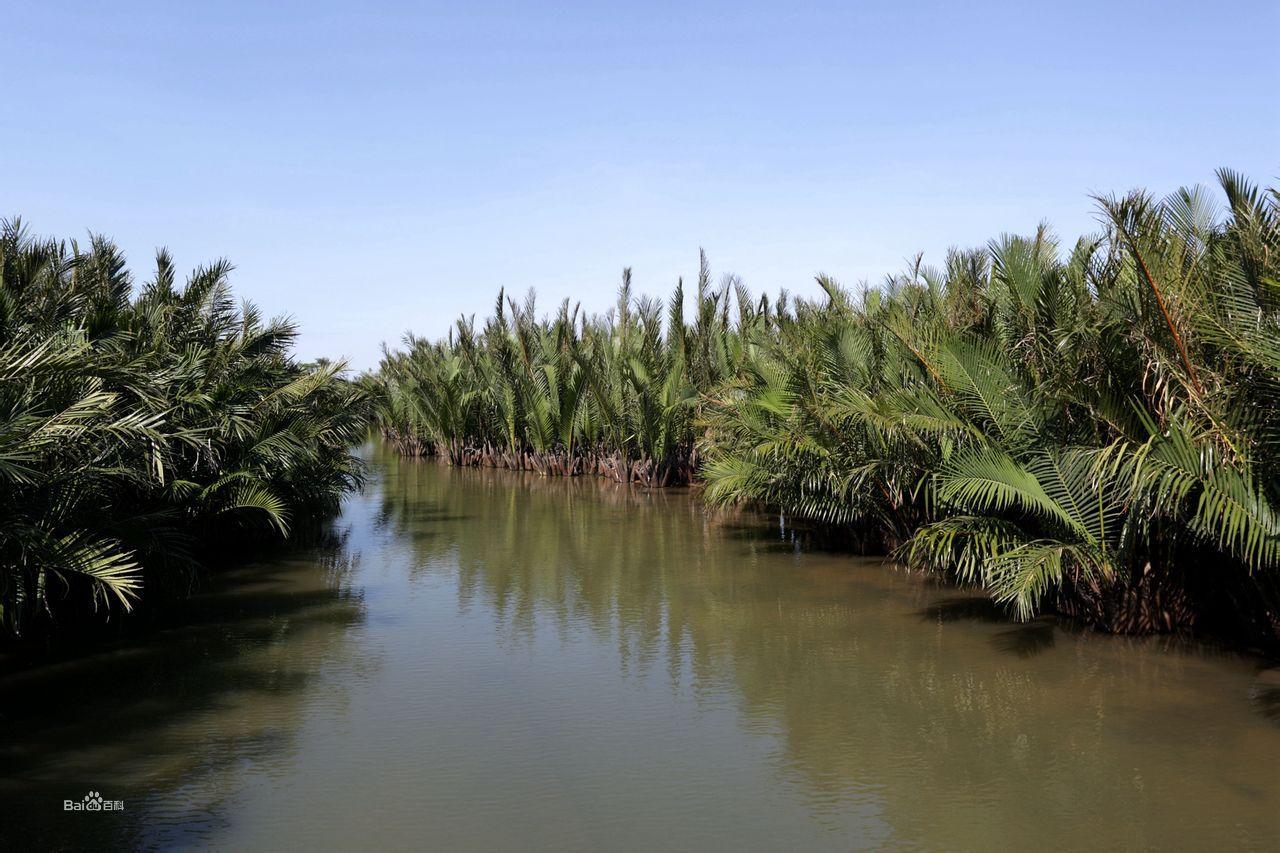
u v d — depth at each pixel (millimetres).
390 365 31453
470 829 4539
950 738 5676
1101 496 7410
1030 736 5684
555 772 5211
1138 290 7039
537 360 22828
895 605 9016
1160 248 6945
